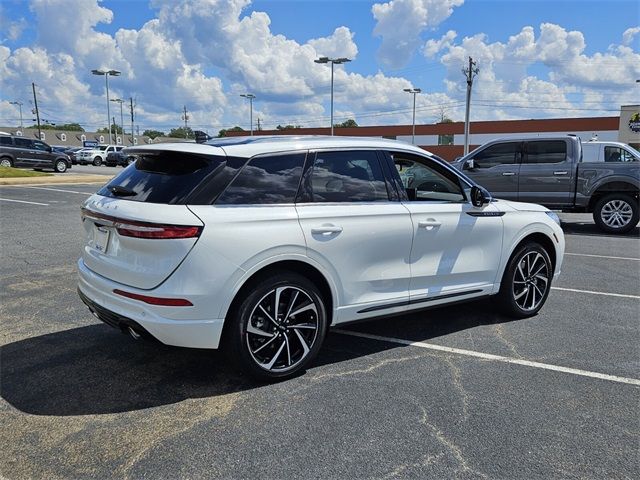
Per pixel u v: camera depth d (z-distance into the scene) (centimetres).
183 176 358
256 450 298
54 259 770
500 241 508
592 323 531
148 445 302
